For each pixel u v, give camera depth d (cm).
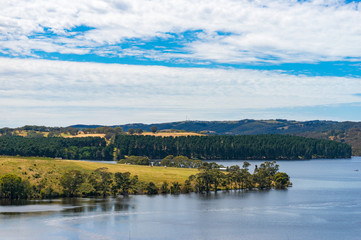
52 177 17362
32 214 13000
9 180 15600
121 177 17550
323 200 16675
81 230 11206
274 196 17725
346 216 13475
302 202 16138
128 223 12112
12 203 14838
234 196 17638
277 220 12850
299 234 11194
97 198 16338
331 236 10994
